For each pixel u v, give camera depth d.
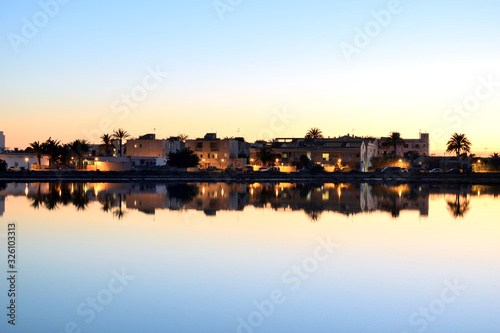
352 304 18.92
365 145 145.00
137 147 135.25
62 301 19.09
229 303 18.95
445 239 32.03
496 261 25.89
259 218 40.78
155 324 16.88
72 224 36.97
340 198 59.75
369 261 25.52
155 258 25.84
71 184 83.25
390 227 36.72
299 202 54.34
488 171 125.88
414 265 24.78
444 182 105.62
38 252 27.28
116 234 32.75
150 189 72.44
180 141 147.50
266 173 106.44
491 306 18.83
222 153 143.38
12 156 123.44
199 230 34.44
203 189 73.38
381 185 89.44
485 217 43.44
